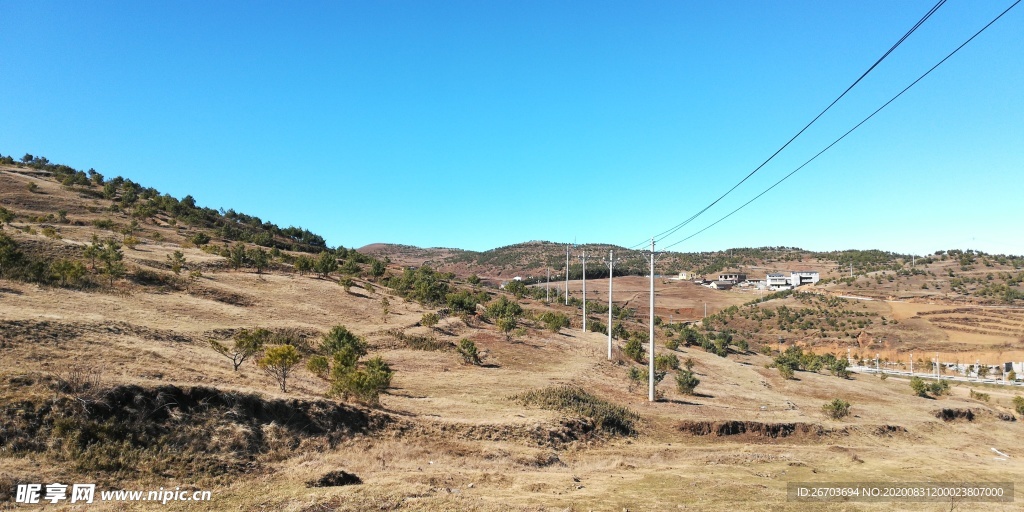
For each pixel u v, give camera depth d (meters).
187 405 21.41
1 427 17.05
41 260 51.12
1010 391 84.62
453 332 63.28
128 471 17.20
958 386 89.00
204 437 20.11
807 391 63.78
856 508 18.77
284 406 23.45
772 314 156.75
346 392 28.36
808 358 93.19
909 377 97.19
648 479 22.45
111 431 18.61
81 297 42.69
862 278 198.88
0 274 42.75
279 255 97.38
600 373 54.00
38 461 16.42
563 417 31.66
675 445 32.31
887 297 169.62
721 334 106.56
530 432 28.47
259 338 32.72
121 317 39.12
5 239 46.81
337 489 17.42
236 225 137.00
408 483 18.66
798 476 24.17
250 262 78.94
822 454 30.55
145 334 34.69
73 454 17.20
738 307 171.12
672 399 45.72
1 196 97.88
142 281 54.47
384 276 111.25
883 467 27.45
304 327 50.91
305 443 22.20
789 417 41.78
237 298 58.34
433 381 40.59
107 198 118.94
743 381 64.12
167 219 116.44
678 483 21.75
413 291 81.62
